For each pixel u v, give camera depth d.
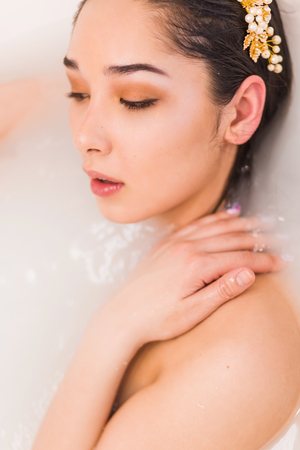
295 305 0.53
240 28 0.52
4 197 0.75
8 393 0.67
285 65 0.59
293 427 0.51
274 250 0.57
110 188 0.55
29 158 0.77
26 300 0.71
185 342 0.52
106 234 0.71
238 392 0.47
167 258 0.56
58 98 0.76
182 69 0.50
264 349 0.48
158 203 0.55
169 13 0.49
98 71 0.51
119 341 0.54
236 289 0.50
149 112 0.51
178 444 0.48
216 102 0.52
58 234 0.73
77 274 0.71
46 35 0.77
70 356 0.67
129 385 0.56
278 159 0.63
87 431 0.53
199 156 0.54
